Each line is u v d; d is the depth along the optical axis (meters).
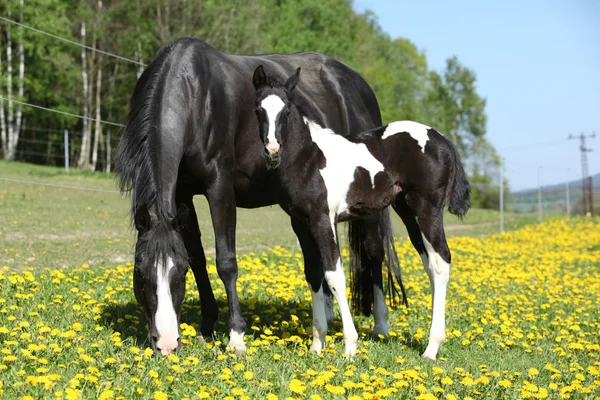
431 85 69.62
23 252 10.70
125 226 15.85
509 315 8.27
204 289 6.55
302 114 6.00
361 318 7.82
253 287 8.52
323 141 5.99
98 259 10.94
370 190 6.05
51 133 38.56
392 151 6.16
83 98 37.06
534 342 7.07
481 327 7.32
